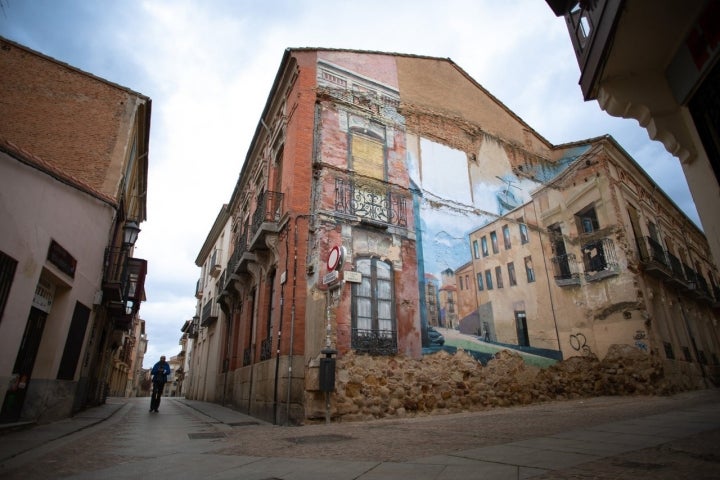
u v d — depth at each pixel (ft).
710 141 12.03
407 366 33.45
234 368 53.57
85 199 29.66
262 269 42.63
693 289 58.34
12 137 36.14
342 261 30.04
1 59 37.63
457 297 39.73
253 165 56.59
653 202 61.21
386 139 42.04
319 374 28.37
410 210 40.45
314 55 41.11
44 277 25.86
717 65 11.25
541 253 48.16
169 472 12.47
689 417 21.68
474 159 48.42
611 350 44.09
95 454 15.96
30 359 25.16
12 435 20.27
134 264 49.52
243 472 12.25
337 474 11.34
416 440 17.63
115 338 61.87
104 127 39.24
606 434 16.74
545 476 9.95
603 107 14.20
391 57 46.39
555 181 54.90
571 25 15.67
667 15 11.77
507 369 39.19
